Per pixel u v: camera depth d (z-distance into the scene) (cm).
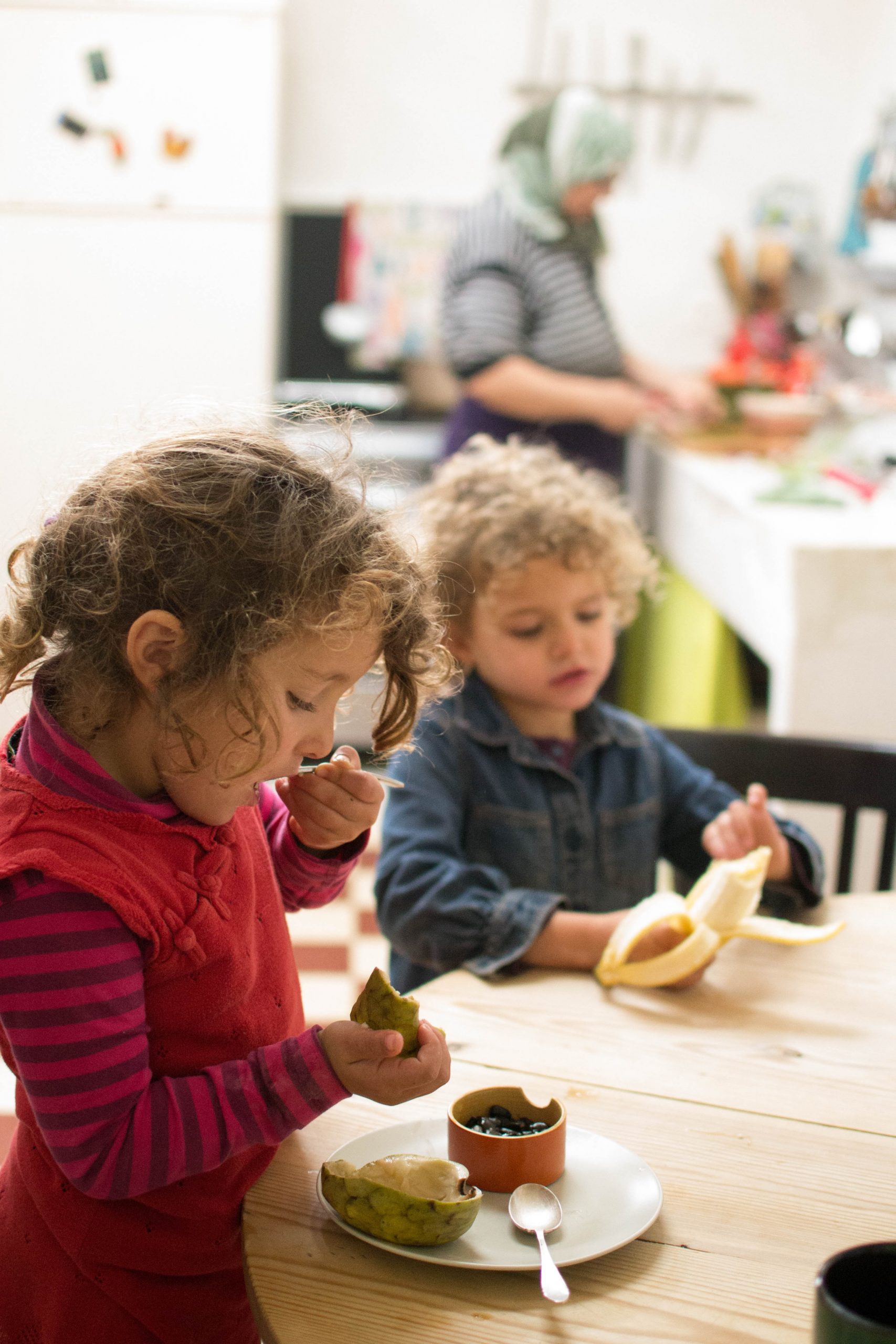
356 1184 68
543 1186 72
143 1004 72
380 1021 72
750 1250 68
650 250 377
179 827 76
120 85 296
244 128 300
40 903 68
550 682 132
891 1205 72
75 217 302
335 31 361
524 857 131
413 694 85
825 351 353
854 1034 93
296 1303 63
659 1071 87
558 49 364
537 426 288
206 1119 69
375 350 370
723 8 362
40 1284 79
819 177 374
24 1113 81
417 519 136
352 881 278
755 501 256
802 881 119
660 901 104
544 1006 96
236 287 307
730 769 145
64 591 72
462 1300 64
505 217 280
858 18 362
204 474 72
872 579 220
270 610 69
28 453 312
